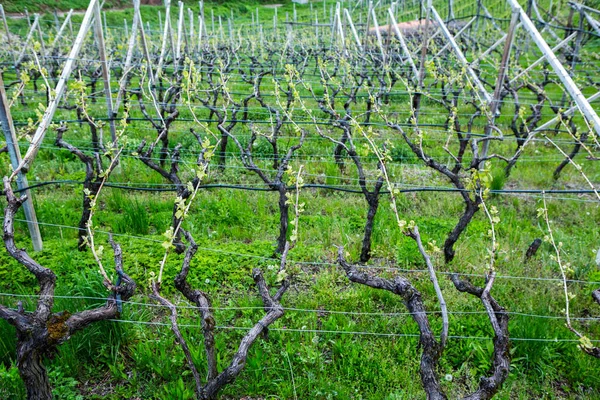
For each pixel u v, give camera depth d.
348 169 6.82
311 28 20.86
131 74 9.56
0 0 21.91
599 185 6.70
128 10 26.52
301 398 3.20
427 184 6.52
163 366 3.28
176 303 4.02
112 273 4.11
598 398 3.28
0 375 3.02
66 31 18.20
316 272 4.56
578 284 4.38
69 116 8.95
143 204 5.64
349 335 3.69
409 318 3.84
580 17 8.91
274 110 6.98
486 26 16.11
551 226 5.53
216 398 2.67
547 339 3.55
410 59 9.56
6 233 2.92
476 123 9.04
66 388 3.11
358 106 10.13
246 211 5.58
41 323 2.59
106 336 3.41
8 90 10.64
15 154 4.34
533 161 7.41
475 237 5.16
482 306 4.05
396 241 5.03
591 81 10.32
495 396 3.20
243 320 3.80
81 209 5.60
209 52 12.62
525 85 8.79
